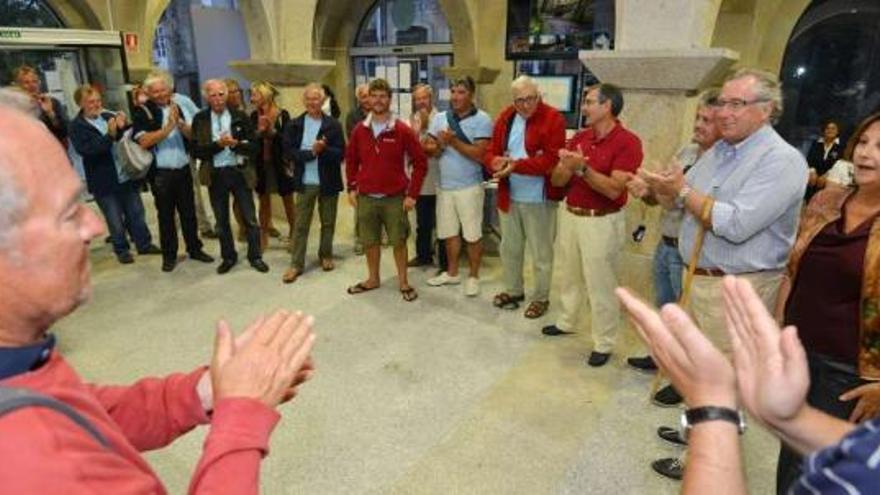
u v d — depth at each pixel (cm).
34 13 592
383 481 196
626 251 317
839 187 150
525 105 291
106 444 57
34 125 58
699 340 61
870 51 500
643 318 65
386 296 359
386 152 334
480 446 214
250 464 63
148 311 338
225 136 373
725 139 188
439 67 731
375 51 767
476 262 355
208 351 289
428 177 393
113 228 413
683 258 209
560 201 310
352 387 254
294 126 380
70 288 58
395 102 772
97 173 399
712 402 59
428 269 408
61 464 49
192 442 217
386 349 290
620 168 252
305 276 396
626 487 193
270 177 436
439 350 289
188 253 430
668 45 279
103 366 273
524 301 350
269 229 483
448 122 341
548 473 200
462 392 251
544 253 319
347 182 362
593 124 257
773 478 197
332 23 757
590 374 265
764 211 178
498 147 316
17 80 396
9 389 51
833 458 47
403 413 235
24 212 53
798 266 151
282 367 73
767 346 60
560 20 566
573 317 301
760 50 522
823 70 525
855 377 139
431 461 206
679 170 199
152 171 393
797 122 546
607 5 536
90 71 488
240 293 366
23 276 54
